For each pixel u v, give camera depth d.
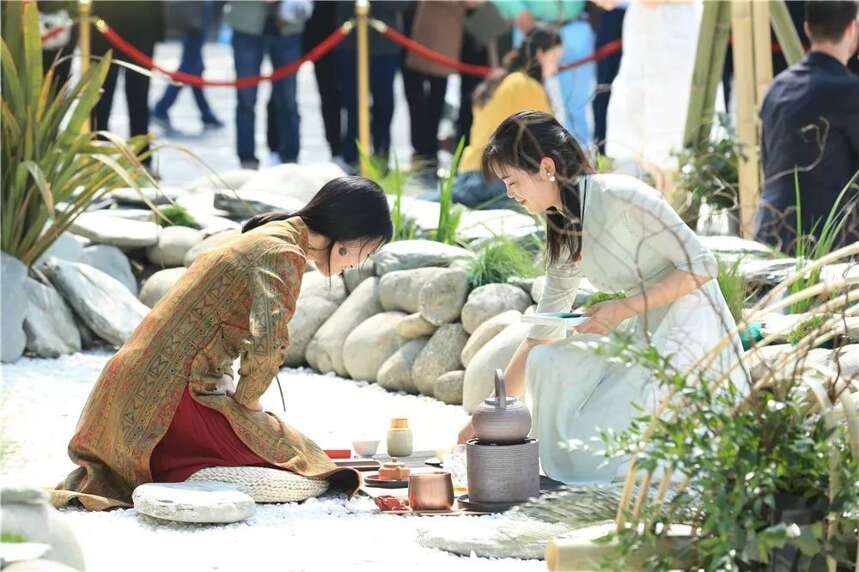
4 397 7.94
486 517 5.44
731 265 8.01
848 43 9.10
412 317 8.95
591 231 5.72
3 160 9.70
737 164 10.50
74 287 9.81
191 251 10.70
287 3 13.47
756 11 10.52
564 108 13.30
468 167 11.59
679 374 4.09
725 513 3.91
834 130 8.95
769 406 4.11
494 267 9.00
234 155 16.17
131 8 13.13
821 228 8.95
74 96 9.91
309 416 8.14
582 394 5.87
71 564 4.28
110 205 11.54
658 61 11.43
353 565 4.91
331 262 6.00
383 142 14.37
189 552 5.08
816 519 4.03
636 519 4.04
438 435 7.53
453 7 13.82
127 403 5.81
